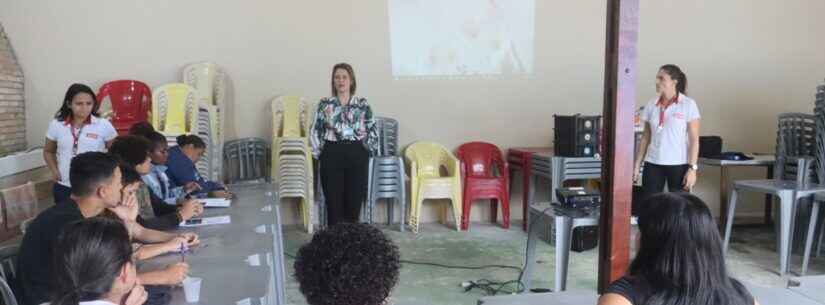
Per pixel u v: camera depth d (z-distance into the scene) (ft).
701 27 19.33
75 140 12.12
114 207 6.92
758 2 19.45
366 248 3.28
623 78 7.43
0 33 16.21
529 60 18.85
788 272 13.16
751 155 18.24
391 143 18.31
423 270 13.47
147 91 17.06
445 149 18.49
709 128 19.70
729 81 19.61
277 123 17.42
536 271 13.39
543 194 18.75
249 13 17.60
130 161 9.02
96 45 17.07
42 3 16.74
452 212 18.88
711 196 19.84
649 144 13.65
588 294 6.52
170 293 5.62
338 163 13.47
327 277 3.19
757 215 19.81
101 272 4.12
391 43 18.19
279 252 10.57
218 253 7.12
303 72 17.94
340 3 17.90
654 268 4.02
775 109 19.80
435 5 18.25
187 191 11.44
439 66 18.49
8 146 15.90
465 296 11.67
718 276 3.91
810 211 14.19
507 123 19.01
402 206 17.39
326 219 14.32
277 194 12.57
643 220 4.19
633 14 7.35
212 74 17.19
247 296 5.54
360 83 18.20
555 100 19.11
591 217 9.68
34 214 10.23
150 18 17.24
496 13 18.53
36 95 16.90
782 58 19.74
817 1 19.66
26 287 6.18
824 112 13.82
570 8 18.85
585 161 16.08
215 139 16.47
